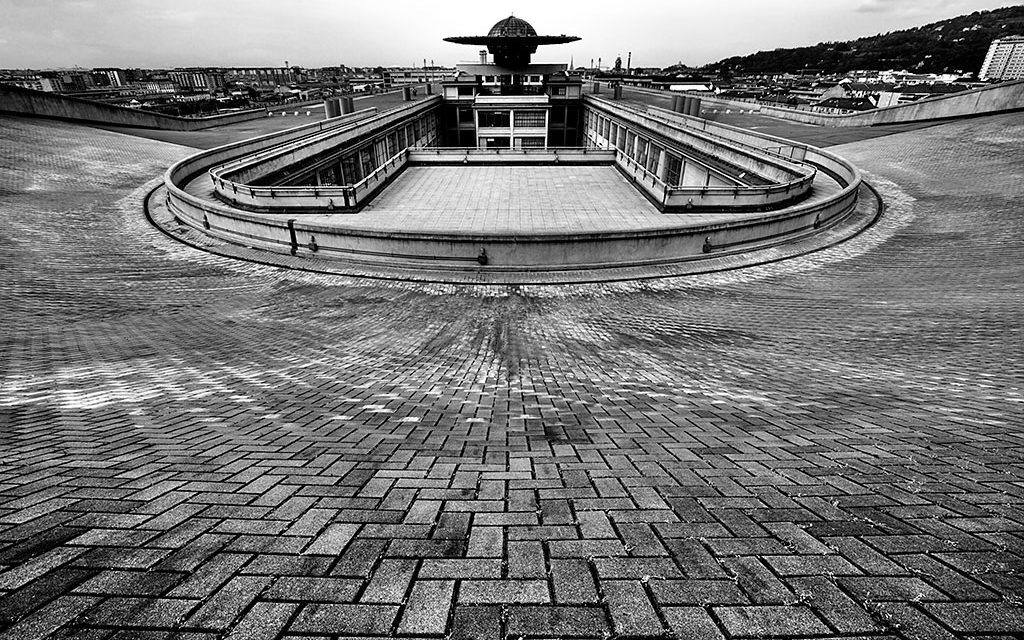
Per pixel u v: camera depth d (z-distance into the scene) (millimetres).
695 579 1847
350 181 28047
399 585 1833
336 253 15805
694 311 11406
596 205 23109
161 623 1611
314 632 1587
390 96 58156
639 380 6465
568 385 6270
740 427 4277
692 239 15508
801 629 1563
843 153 26047
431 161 31812
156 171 24156
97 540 2150
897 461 3248
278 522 2363
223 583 1833
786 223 16328
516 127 46156
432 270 15219
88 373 6223
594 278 14688
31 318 8734
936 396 5121
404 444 3846
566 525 2336
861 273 13320
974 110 28188
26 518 2381
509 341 9305
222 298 12148
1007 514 2393
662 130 29078
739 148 22625
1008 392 5133
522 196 24844
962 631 1517
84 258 13898
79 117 30828
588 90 58875
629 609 1676
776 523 2328
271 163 22109
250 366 7016
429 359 7941
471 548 2109
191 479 2980
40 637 1526
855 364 6742
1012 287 9734
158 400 5227
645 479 2984
